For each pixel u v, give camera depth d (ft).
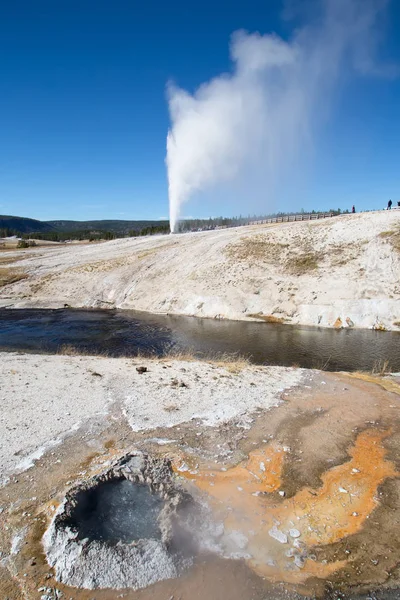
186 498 17.04
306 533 15.80
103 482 18.22
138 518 16.30
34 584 13.05
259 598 12.92
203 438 23.24
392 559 14.66
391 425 26.16
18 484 18.04
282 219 155.53
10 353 47.34
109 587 13.12
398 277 77.92
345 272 82.99
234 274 92.79
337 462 21.21
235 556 14.53
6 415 25.23
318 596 13.06
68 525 15.33
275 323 76.23
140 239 173.68
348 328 71.15
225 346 59.62
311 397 31.27
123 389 31.30
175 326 75.20
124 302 99.66
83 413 26.16
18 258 162.20
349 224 103.81
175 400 29.14
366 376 38.78
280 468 20.38
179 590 13.11
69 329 73.97
